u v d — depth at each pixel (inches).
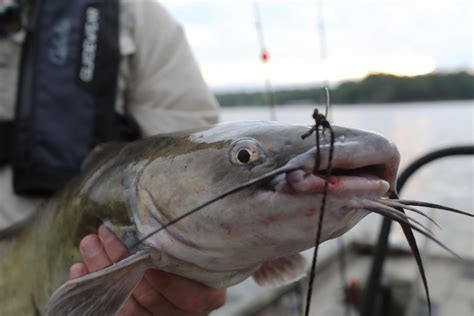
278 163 10.2
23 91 19.6
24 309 16.6
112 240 12.8
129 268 11.7
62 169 19.3
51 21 20.2
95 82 20.1
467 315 29.2
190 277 12.3
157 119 21.4
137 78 21.6
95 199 13.7
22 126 19.4
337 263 46.4
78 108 19.8
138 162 12.9
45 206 16.7
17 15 19.9
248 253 10.9
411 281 32.6
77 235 14.4
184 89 21.7
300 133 10.4
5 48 19.9
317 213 9.7
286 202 9.8
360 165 9.6
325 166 9.5
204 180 11.1
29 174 19.1
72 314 11.5
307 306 8.8
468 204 81.9
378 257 18.2
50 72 19.8
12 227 18.1
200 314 13.5
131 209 12.5
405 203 10.2
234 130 11.4
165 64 21.8
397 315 30.4
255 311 36.6
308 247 10.3
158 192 11.9
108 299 11.6
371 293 18.3
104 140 20.1
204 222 11.0
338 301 36.4
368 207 9.6
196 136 12.0
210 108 22.5
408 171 17.6
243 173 10.5
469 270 36.7
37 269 16.1
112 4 20.8
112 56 20.4
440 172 122.1
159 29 21.9
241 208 10.4
